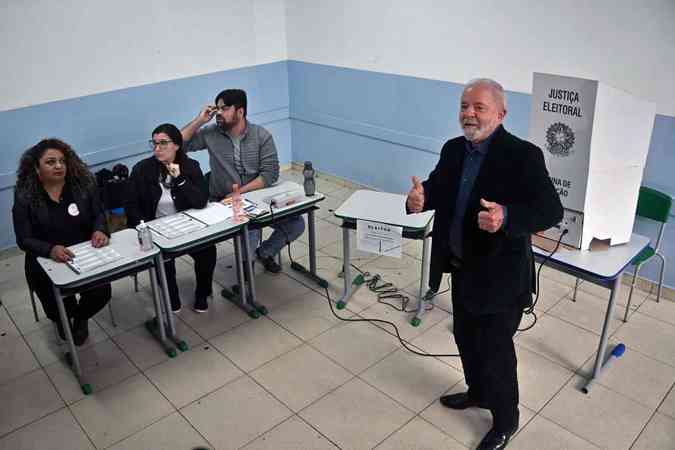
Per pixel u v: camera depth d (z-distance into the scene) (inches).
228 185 132.0
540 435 89.6
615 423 91.7
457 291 81.3
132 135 168.6
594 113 82.4
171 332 113.2
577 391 98.9
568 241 93.7
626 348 109.9
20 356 111.9
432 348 111.4
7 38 137.9
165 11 164.1
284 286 135.3
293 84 202.5
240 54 187.0
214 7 175.2
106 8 152.1
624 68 118.3
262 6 187.3
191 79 176.9
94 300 110.2
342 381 102.8
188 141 128.0
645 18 112.3
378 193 125.5
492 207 68.4
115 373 106.3
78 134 157.0
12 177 146.7
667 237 122.8
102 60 155.5
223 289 133.7
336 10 175.8
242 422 93.8
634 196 92.6
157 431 92.3
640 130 86.9
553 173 91.2
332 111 191.9
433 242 83.3
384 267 143.6
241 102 124.0
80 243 104.9
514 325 80.1
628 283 132.0
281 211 117.9
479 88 72.5
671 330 115.3
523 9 130.9
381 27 164.7
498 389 82.0
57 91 149.6
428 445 88.2
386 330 117.5
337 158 197.9
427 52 155.2
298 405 97.3
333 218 172.9
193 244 105.0
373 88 174.6
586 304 124.6
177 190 115.3
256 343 114.3
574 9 122.3
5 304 130.2
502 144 73.6
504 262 75.3
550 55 129.6
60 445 90.0
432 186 85.1
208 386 102.4
